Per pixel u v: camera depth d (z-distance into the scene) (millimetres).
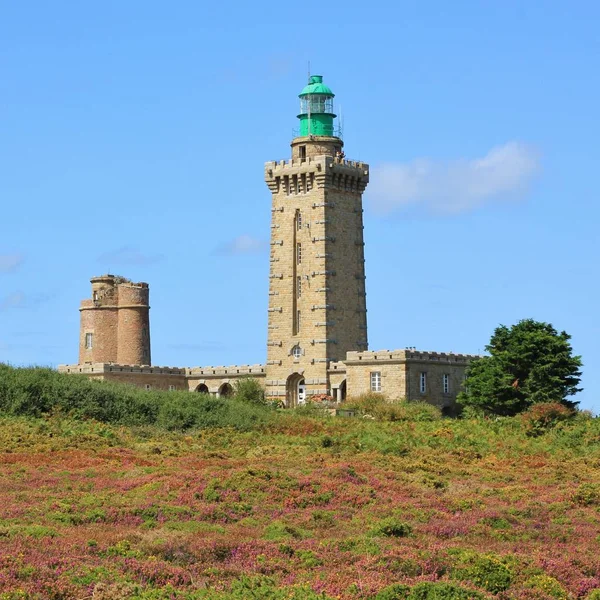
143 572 63094
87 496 87062
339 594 60062
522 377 154875
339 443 124062
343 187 183750
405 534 77625
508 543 77125
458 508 88062
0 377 135125
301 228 182000
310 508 86625
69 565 62531
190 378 193375
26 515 78938
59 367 187375
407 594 59438
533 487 99750
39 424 124562
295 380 181375
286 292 182000
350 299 182625
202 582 63219
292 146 186250
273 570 66188
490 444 128125
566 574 67875
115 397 138125
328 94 186750
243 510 84000
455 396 172125
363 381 168875
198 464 105875
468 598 59312
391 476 101500
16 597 55625
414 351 166250
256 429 137375
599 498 92375
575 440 130000
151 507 81750
